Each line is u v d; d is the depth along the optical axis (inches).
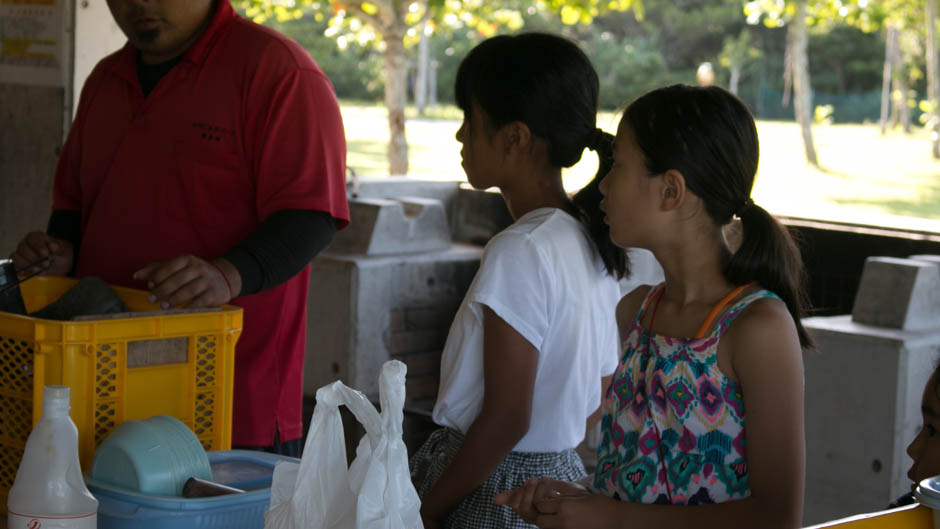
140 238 104.7
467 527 84.7
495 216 221.0
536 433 85.0
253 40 103.2
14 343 73.4
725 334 68.2
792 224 178.4
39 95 166.6
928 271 151.9
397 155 345.4
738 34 1582.2
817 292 176.4
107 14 166.4
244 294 91.7
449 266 205.2
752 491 67.1
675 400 69.5
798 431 66.7
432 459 90.2
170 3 101.4
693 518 66.8
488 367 81.4
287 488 57.8
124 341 73.8
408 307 200.2
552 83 82.2
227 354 79.1
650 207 69.7
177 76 103.7
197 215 103.0
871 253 170.2
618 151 71.3
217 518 64.1
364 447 55.6
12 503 60.4
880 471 147.6
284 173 100.0
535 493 69.6
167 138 103.7
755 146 70.2
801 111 703.1
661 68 1503.4
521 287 80.6
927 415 72.9
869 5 606.5
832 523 50.6
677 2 1610.5
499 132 84.2
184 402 77.6
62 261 105.0
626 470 71.6
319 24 1213.7
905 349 144.6
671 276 72.4
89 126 109.7
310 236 98.0
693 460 69.1
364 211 198.5
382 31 343.3
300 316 106.7
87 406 72.5
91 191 109.6
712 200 69.0
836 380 151.5
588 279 84.6
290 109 100.8
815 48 1590.8
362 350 193.9
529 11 538.3
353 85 1525.6
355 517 54.1
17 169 170.4
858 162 767.7
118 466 66.7
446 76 1514.5
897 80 1141.7
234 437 102.3
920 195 561.0
